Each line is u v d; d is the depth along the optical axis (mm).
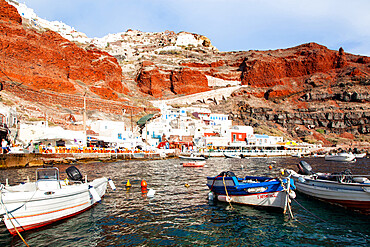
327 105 133500
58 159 45375
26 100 71875
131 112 99125
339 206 18781
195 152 75188
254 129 113438
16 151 42312
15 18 88188
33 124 60312
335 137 117625
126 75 160500
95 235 13617
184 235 13820
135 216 16688
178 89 151000
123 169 40281
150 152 64688
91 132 68750
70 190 15766
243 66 181375
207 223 15641
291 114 129625
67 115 77000
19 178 28625
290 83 163875
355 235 14180
